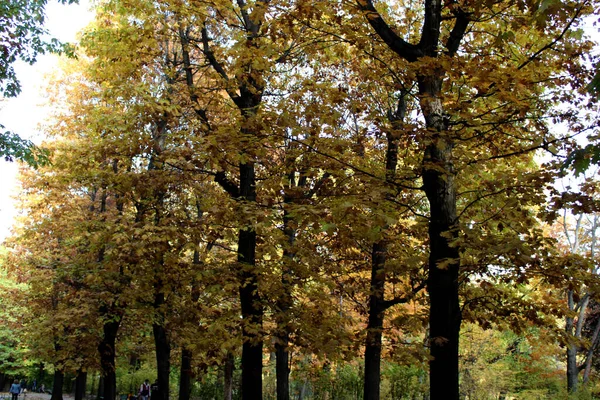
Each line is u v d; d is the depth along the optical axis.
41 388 40.59
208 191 11.59
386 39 6.84
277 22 6.84
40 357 16.81
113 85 10.15
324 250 11.52
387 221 5.31
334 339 8.70
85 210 17.22
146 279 10.52
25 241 18.48
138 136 9.75
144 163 12.53
